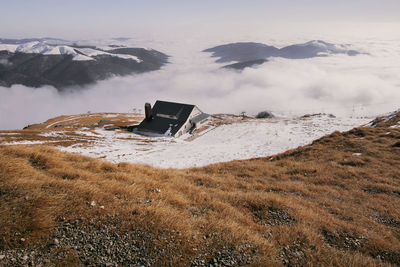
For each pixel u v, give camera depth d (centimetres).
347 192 1418
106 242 616
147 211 755
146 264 573
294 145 4091
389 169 1766
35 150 1208
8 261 515
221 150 4003
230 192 1234
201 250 638
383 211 1134
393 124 3409
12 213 619
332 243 807
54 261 538
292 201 1177
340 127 5616
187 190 1137
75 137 5603
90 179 983
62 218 659
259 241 700
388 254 765
